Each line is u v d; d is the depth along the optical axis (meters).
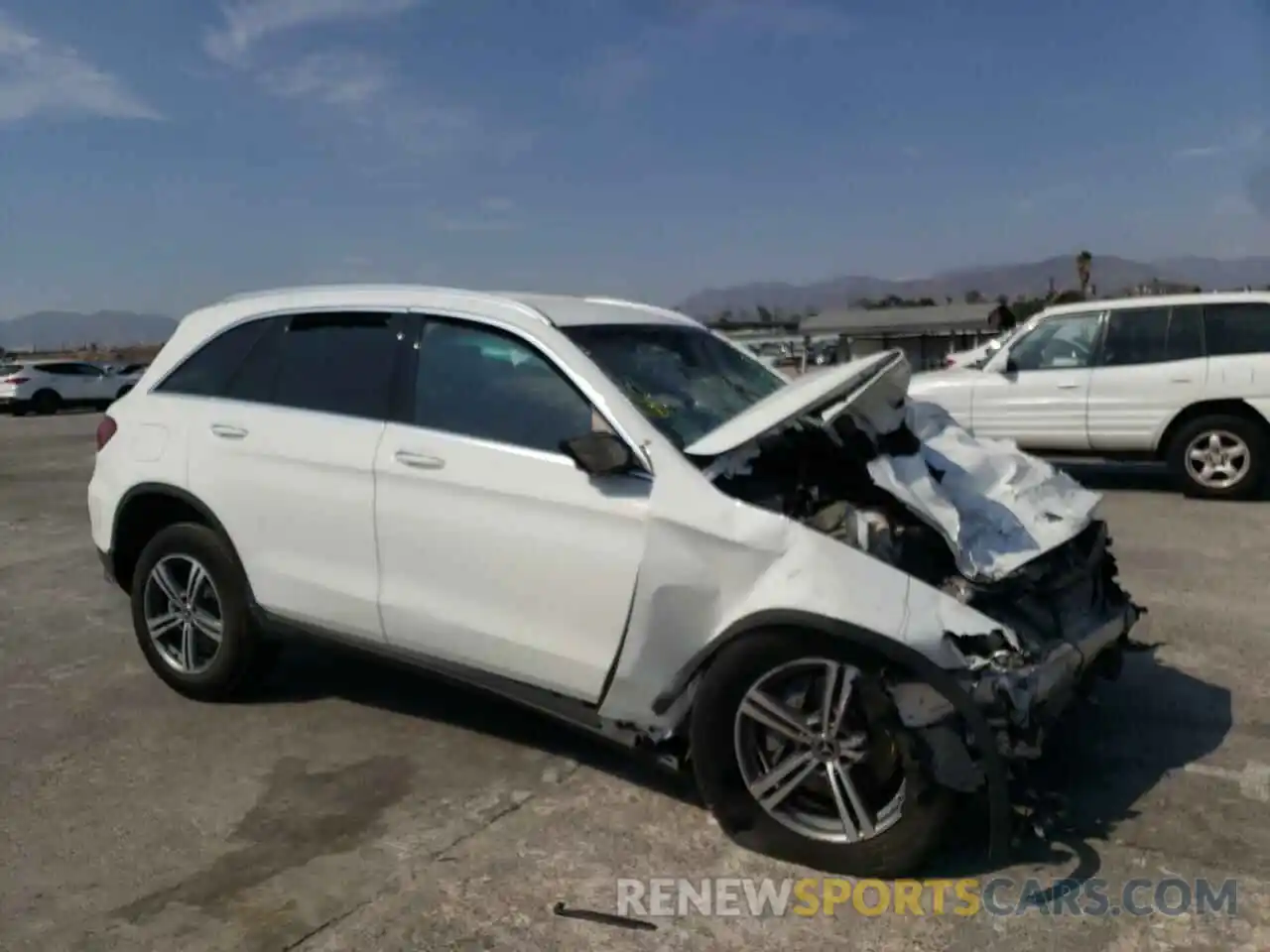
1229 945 2.92
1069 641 3.44
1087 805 3.71
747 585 3.32
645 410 3.72
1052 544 3.54
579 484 3.63
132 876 3.39
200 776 4.11
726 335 4.85
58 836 3.65
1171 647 5.38
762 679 3.31
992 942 2.96
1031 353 10.44
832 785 3.26
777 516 3.32
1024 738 3.06
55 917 3.15
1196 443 9.68
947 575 3.36
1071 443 10.16
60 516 10.47
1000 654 3.07
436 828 3.67
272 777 4.09
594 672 3.63
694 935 3.03
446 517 3.92
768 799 3.39
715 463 3.52
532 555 3.72
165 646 5.02
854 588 3.15
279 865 3.44
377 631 4.20
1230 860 3.34
